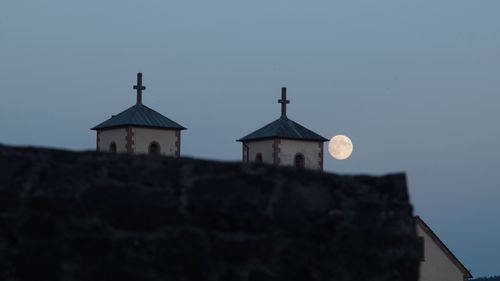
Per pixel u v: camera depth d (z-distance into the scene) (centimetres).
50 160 2741
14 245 2644
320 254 2930
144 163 2822
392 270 3020
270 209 2897
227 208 2841
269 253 2867
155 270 2738
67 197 2692
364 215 3017
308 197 2964
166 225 2770
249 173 2920
